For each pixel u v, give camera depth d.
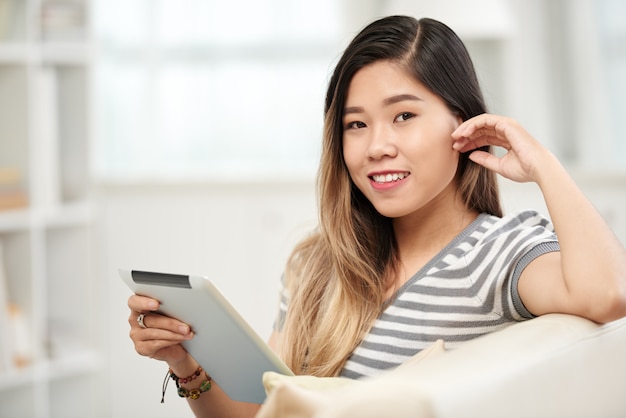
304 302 1.68
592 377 1.14
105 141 4.08
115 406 3.78
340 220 1.61
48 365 3.26
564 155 4.23
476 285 1.46
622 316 1.25
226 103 4.14
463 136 1.48
